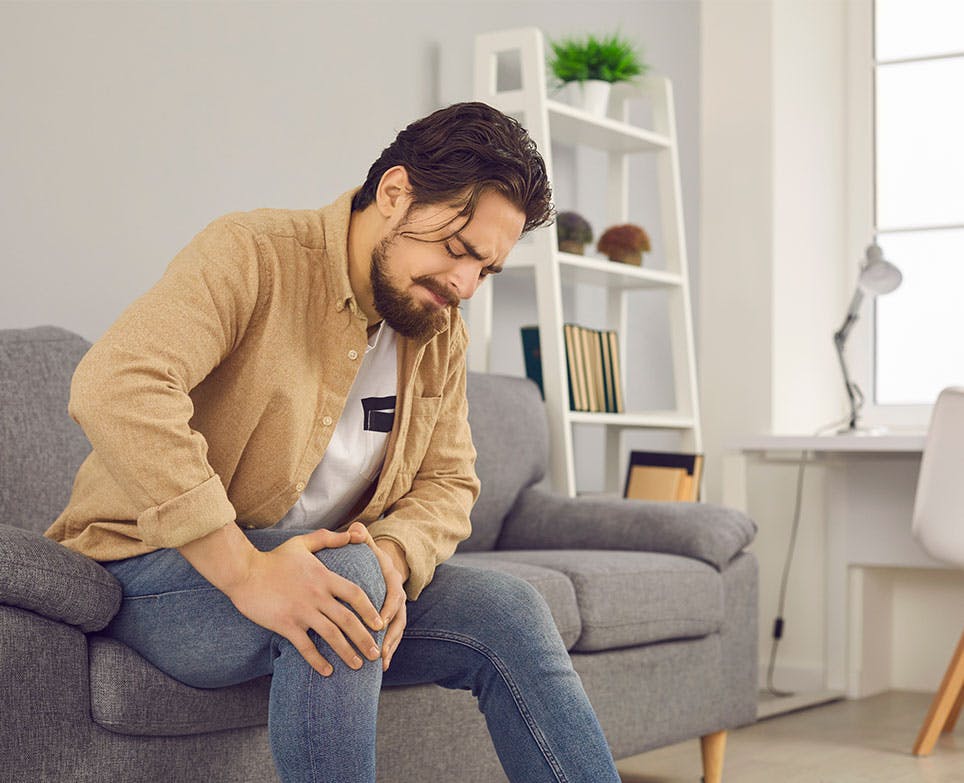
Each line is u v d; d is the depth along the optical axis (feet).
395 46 10.64
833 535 12.08
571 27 12.54
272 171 9.49
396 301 4.70
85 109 8.13
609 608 7.46
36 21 7.84
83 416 4.22
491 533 9.25
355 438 5.09
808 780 8.54
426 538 4.99
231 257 4.66
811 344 13.25
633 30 13.23
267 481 4.78
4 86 7.66
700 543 8.59
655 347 13.39
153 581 4.71
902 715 11.11
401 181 4.68
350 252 4.92
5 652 4.45
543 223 4.82
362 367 5.10
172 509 4.20
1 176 7.62
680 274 12.05
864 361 13.37
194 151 8.87
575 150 12.46
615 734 7.56
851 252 13.55
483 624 4.77
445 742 6.34
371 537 4.88
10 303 7.65
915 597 12.79
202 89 8.95
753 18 13.00
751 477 12.85
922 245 13.26
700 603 8.23
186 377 4.42
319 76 9.91
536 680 4.66
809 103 13.33
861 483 11.96
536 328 10.70
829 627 12.14
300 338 4.82
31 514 6.23
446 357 5.41
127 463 4.21
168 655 4.73
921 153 13.32
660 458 11.02
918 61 13.35
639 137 11.62
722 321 13.00
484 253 4.63
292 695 4.18
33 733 4.54
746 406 12.82
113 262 8.29
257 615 4.24
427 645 4.86
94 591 4.66
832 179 13.56
